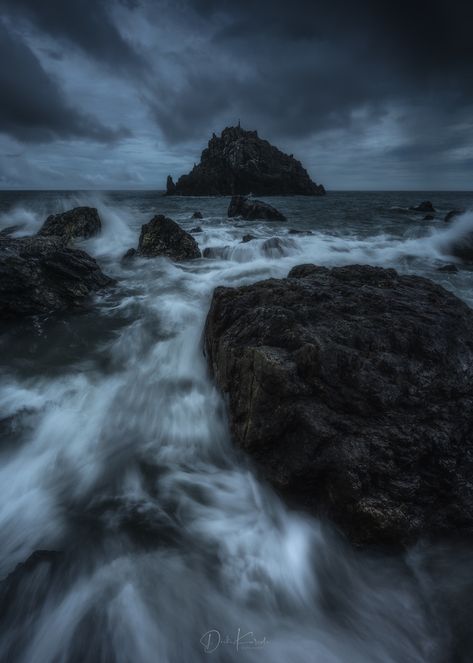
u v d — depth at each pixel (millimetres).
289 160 123000
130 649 3611
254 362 5242
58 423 6523
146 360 8578
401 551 4316
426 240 21688
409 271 16266
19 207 32562
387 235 26531
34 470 5652
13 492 5316
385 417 4891
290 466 4801
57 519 4941
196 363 8219
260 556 4523
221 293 7500
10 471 5609
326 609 4078
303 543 4625
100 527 4828
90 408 6910
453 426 4867
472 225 25594
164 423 6488
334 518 4562
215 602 4023
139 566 4320
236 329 6316
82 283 12438
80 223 21766
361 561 4348
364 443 4590
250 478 5359
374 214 44125
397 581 4180
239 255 18922
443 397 5215
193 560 4430
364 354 5398
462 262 18312
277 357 5145
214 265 17141
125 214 35000
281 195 112625
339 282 7688
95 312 11523
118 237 23156
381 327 5789
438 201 79625
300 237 24781
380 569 4281
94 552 4496
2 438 6164
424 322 6012
